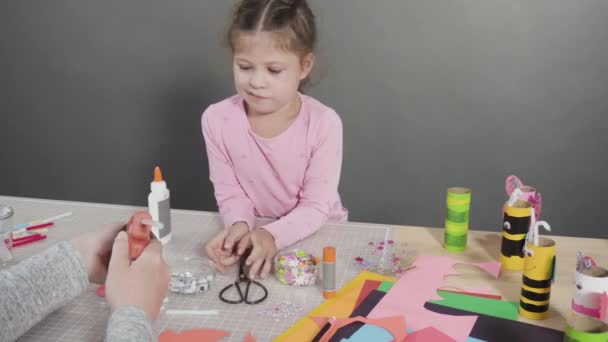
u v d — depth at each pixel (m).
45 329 0.84
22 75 2.36
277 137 1.34
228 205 1.29
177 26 2.20
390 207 2.27
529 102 2.09
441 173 2.20
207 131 1.40
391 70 2.12
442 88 2.12
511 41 2.04
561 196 2.16
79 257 0.82
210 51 2.20
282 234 1.11
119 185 2.42
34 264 0.78
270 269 1.03
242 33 1.16
